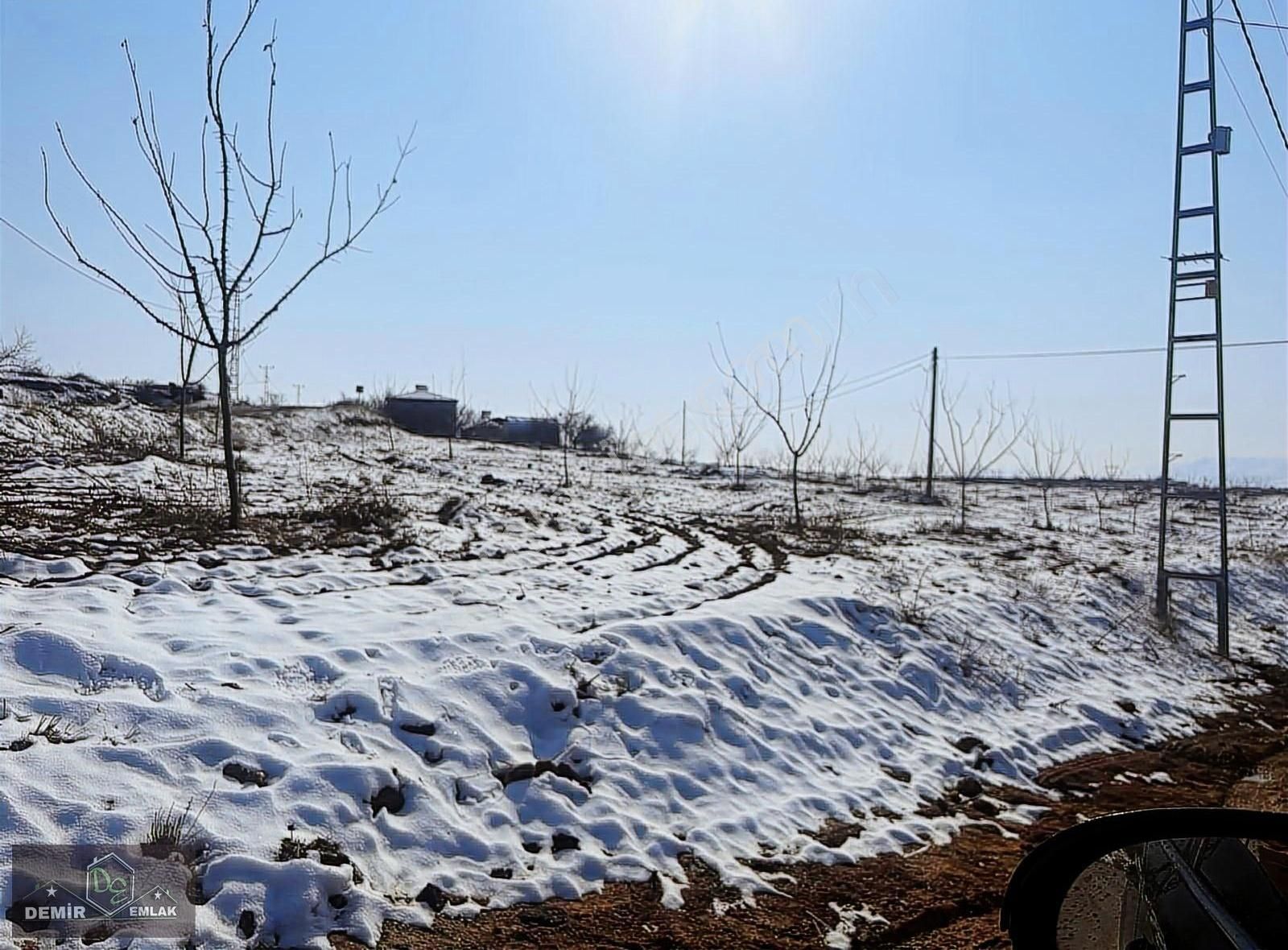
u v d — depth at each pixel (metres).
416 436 32.22
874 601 11.07
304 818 5.07
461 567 10.51
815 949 4.91
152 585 8.00
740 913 5.25
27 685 5.64
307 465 20.03
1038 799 7.70
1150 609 14.23
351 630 7.51
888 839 6.47
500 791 6.04
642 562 12.52
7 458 13.77
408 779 5.75
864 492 27.42
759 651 8.98
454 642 7.49
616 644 8.13
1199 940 2.45
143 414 23.17
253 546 9.84
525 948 4.62
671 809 6.34
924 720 8.90
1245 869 2.59
